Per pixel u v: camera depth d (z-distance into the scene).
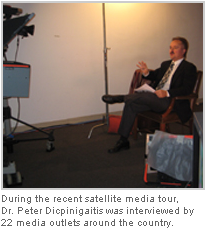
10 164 1.84
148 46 3.69
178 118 2.37
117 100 2.39
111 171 2.03
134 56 3.62
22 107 3.01
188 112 2.37
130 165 2.13
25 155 2.38
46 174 2.00
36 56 2.96
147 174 1.97
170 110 2.27
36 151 2.47
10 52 2.81
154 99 2.24
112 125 2.92
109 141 2.72
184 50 2.43
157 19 3.67
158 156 1.71
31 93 3.03
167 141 1.70
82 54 3.24
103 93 3.52
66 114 3.31
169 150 1.69
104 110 3.59
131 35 3.52
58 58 3.10
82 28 3.17
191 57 4.13
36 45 2.94
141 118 2.86
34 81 3.01
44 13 2.90
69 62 3.18
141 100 2.25
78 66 3.25
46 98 3.13
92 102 3.47
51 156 2.35
